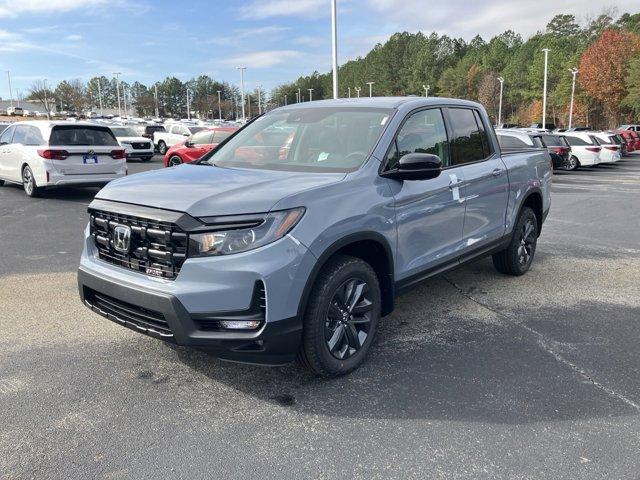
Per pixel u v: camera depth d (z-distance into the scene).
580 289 5.80
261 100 142.12
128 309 3.45
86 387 3.57
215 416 3.25
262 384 3.64
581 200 13.54
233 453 2.88
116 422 3.16
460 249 4.79
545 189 6.41
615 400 3.46
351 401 3.43
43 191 12.08
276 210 3.17
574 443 2.98
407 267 4.13
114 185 3.80
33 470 2.72
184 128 28.41
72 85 108.62
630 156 34.00
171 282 3.21
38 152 11.47
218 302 3.11
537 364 3.97
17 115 91.94
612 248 7.94
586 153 22.66
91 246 3.85
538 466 2.78
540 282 6.05
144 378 3.71
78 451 2.88
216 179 3.70
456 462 2.82
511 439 3.02
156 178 3.81
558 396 3.50
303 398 3.46
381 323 4.78
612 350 4.23
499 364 3.97
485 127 5.38
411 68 125.75
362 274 3.71
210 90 141.88
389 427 3.14
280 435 3.05
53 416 3.21
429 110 4.61
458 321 4.83
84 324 4.66
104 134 12.17
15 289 5.63
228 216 3.12
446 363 3.97
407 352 4.16
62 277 6.09
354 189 3.64
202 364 3.92
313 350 3.45
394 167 4.04
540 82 82.69
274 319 3.15
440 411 3.31
